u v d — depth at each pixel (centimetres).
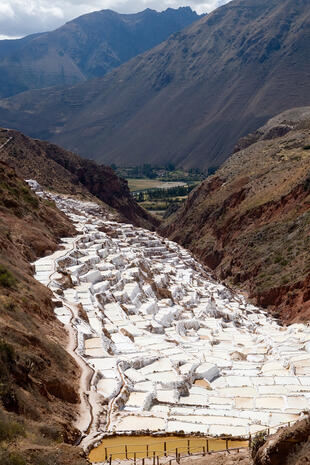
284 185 9612
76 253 5212
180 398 2903
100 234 6469
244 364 3738
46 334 2920
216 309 5694
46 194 9381
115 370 2892
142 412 2527
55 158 14638
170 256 7581
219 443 2228
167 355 3503
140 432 2309
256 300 7144
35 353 2461
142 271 5628
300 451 1495
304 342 4362
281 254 7669
